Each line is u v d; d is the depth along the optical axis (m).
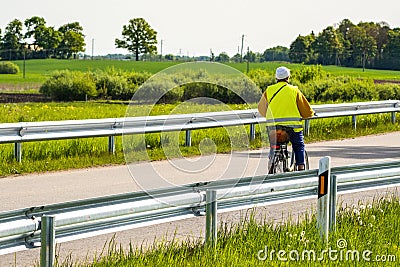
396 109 33.28
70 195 16.03
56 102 61.12
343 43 169.88
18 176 18.44
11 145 21.81
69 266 10.16
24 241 8.34
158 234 12.51
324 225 11.20
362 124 32.62
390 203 13.98
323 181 11.17
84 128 20.67
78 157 20.67
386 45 165.38
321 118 30.02
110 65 136.12
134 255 10.02
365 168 12.20
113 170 19.59
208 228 10.20
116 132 21.31
